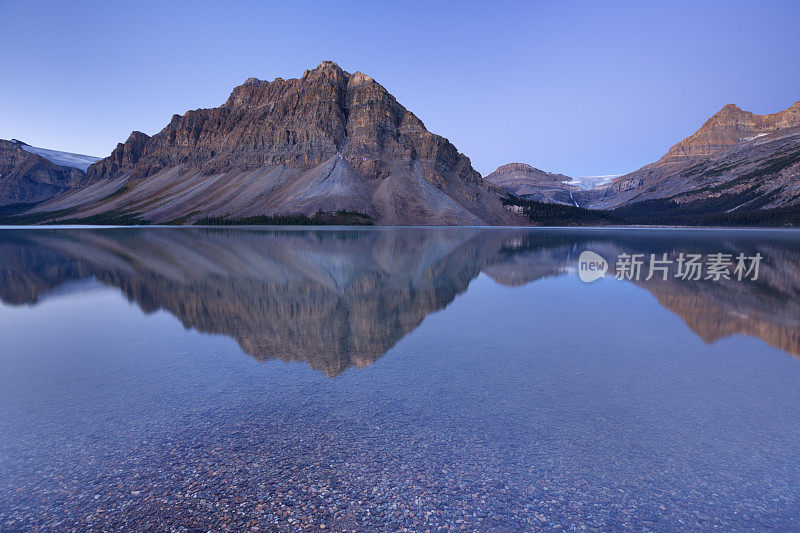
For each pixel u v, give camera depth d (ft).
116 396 28.96
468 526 16.62
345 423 24.82
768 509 17.79
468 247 182.70
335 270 101.24
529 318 52.08
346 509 17.54
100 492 18.85
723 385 30.63
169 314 54.65
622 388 29.99
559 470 20.33
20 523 16.98
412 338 42.91
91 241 216.74
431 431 23.89
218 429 24.31
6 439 23.49
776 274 93.76
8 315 54.95
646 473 20.17
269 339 42.65
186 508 17.69
